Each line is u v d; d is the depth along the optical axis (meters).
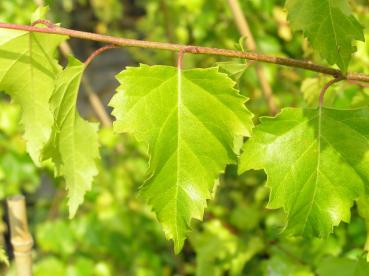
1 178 0.34
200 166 0.13
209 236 0.30
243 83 0.33
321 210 0.14
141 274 0.33
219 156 0.13
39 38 0.16
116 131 0.13
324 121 0.15
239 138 0.15
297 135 0.14
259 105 0.33
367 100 0.20
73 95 0.16
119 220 0.33
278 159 0.14
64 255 0.32
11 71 0.16
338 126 0.14
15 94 0.17
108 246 0.33
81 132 0.17
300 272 0.25
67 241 0.32
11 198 0.21
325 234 0.14
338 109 0.15
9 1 0.37
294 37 0.32
